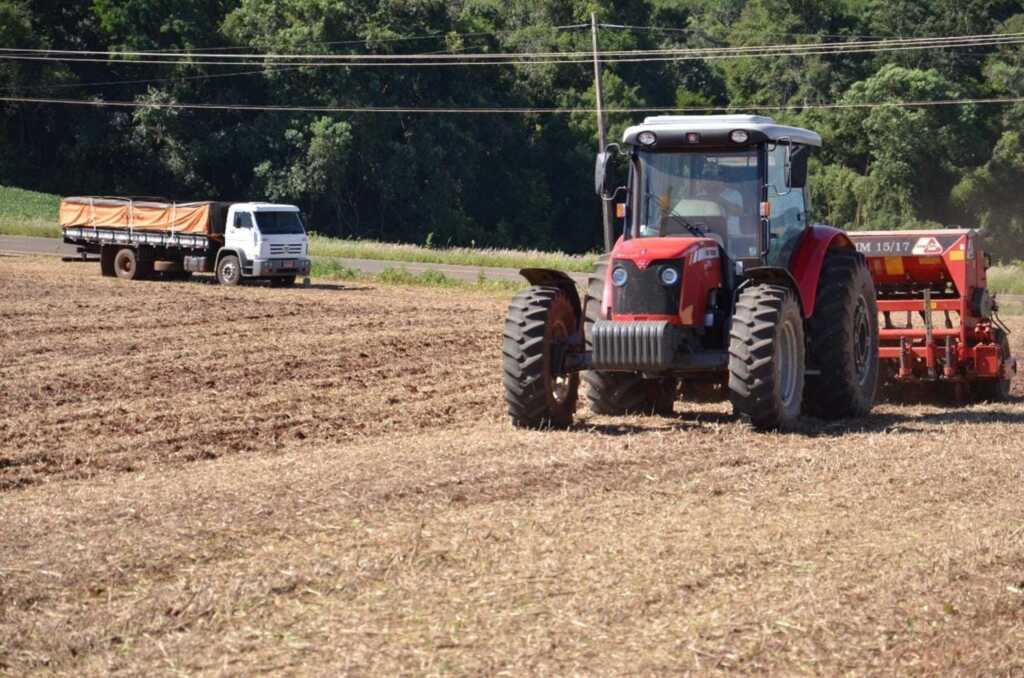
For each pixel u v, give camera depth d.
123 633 15.58
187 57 197.12
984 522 20.78
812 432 30.20
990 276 107.00
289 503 21.94
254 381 41.31
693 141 30.98
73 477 26.53
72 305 65.75
